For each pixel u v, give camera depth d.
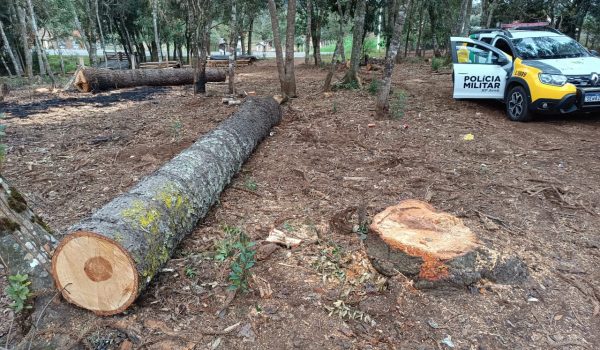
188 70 14.59
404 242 2.88
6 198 2.58
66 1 20.45
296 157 5.88
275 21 10.05
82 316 2.61
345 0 19.00
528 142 6.35
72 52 38.78
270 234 3.55
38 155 6.13
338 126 7.46
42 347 2.43
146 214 2.87
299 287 2.93
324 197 4.51
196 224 3.73
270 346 2.44
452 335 2.49
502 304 2.73
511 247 3.40
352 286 2.94
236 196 4.56
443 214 3.28
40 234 2.68
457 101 9.48
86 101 10.98
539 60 7.58
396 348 2.41
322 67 19.98
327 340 2.47
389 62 7.59
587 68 7.14
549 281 2.97
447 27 23.36
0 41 22.44
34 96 11.82
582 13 20.33
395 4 19.27
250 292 2.87
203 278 3.02
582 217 3.96
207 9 11.88
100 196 4.63
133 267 2.50
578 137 6.54
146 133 7.32
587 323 2.59
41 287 2.61
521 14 21.23
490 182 4.82
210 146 4.62
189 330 2.55
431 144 6.36
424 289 2.85
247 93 11.67
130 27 27.20
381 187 4.77
